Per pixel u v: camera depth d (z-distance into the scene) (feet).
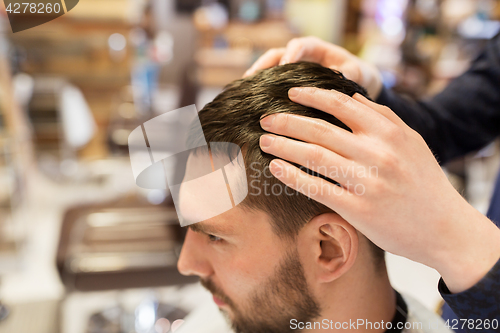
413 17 7.21
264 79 1.42
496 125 2.62
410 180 1.02
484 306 1.07
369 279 1.47
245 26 6.07
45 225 4.41
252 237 1.33
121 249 3.49
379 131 1.07
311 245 1.33
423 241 1.07
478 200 5.73
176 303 4.43
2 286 4.01
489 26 7.30
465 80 2.57
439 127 2.46
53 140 4.33
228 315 1.59
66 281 3.38
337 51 1.96
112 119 3.74
